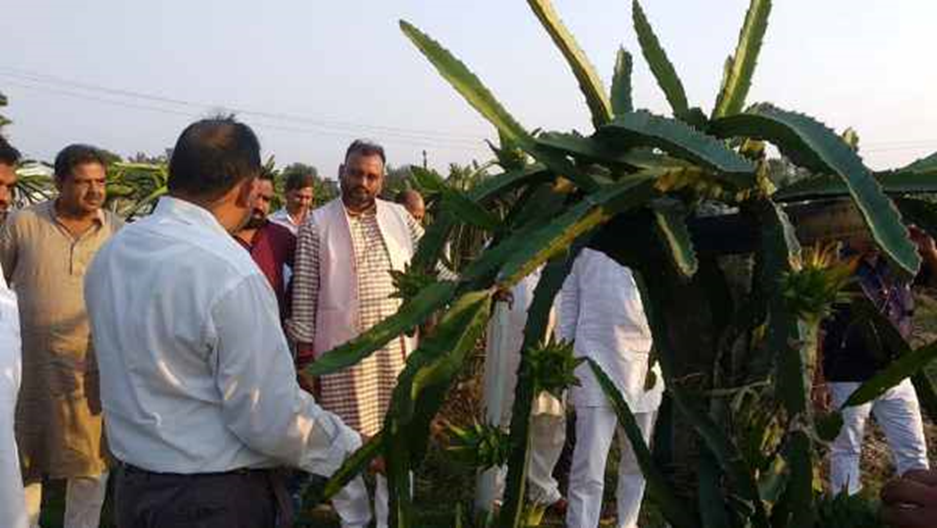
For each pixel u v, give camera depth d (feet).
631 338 11.96
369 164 11.69
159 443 6.43
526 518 4.84
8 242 11.28
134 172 23.56
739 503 4.44
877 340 5.37
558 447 13.37
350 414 11.56
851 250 5.14
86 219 11.50
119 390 6.60
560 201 4.67
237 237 12.06
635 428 4.70
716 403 4.58
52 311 11.18
